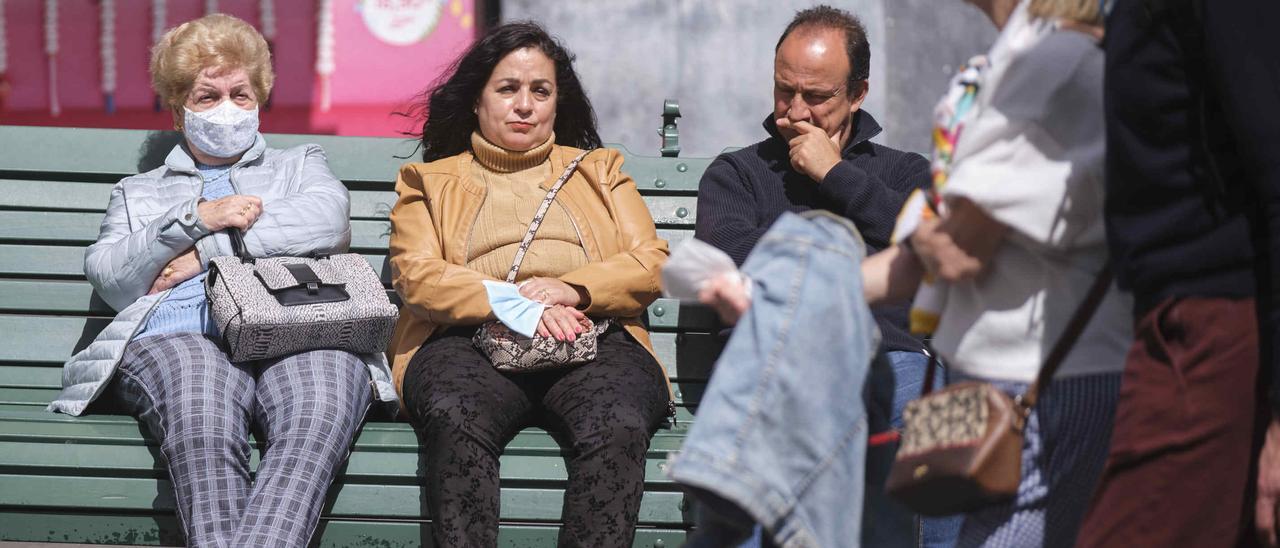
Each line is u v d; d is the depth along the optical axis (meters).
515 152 14.84
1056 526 8.54
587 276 13.85
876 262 9.48
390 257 14.55
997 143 8.19
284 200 14.50
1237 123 7.64
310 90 23.95
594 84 24.78
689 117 24.98
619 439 12.59
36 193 15.64
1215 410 7.77
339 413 12.87
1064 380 8.38
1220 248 7.80
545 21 24.52
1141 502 7.89
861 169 14.73
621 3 24.77
